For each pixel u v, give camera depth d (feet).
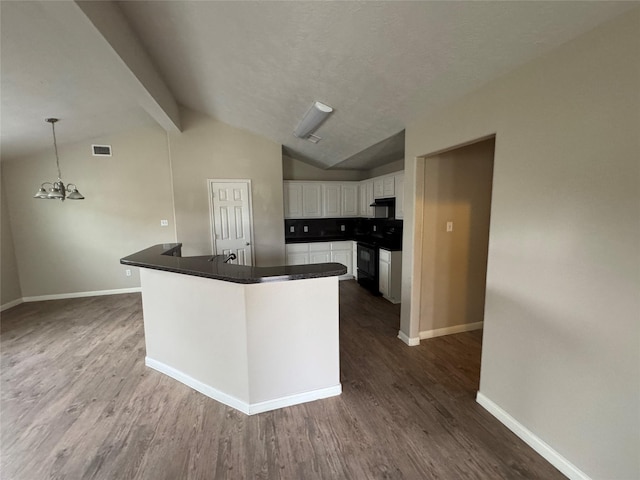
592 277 4.58
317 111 10.07
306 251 17.88
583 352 4.78
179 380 8.11
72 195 13.21
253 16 6.42
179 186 15.21
